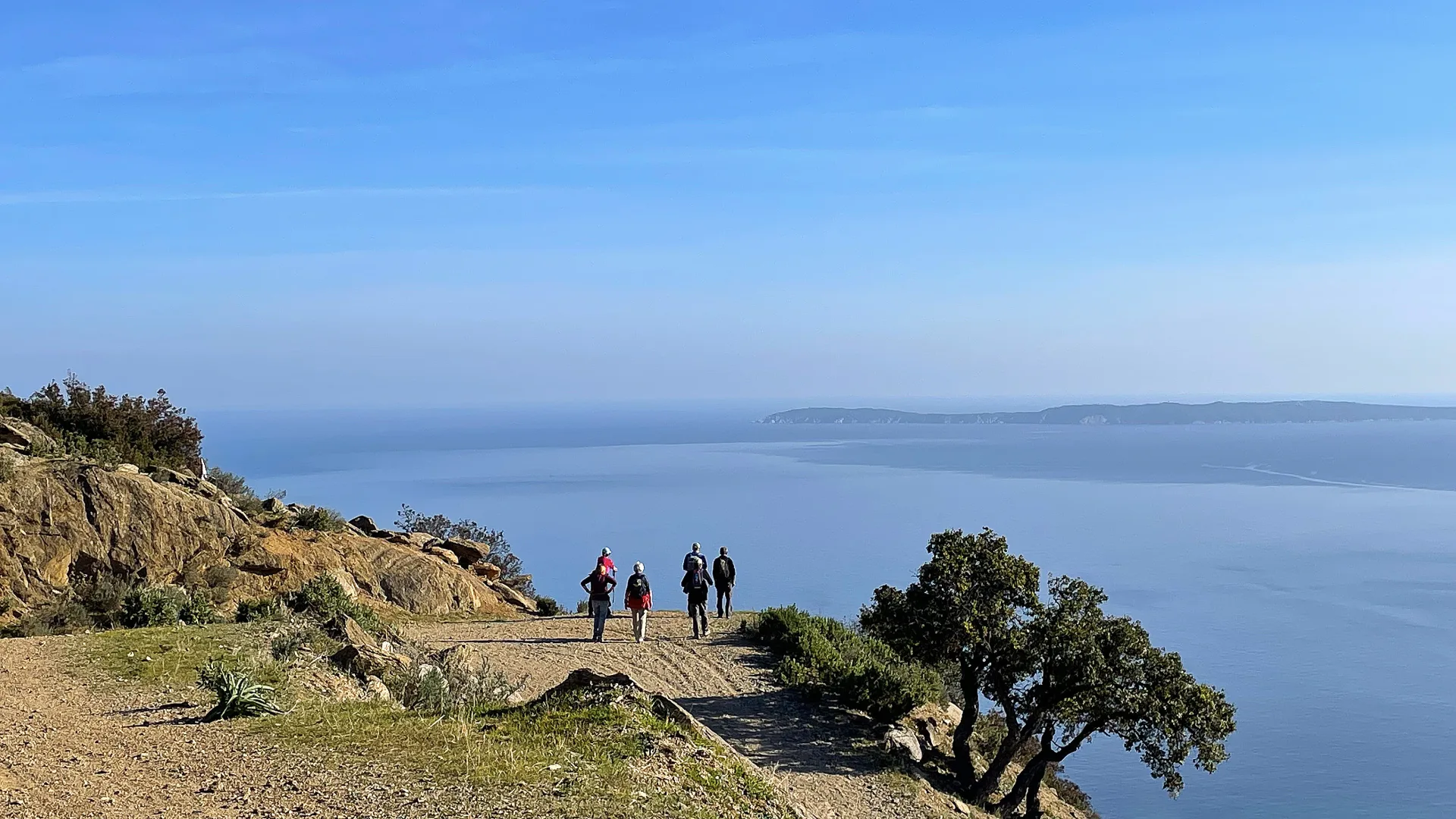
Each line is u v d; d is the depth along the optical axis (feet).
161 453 101.96
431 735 38.60
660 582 489.67
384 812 29.84
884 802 57.31
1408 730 268.41
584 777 34.32
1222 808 202.18
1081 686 61.05
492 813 30.17
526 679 61.52
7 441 85.87
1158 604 444.14
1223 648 361.92
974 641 64.13
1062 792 80.89
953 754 70.38
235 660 51.98
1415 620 420.77
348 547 96.58
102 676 49.24
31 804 29.60
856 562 518.78
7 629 67.51
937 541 68.44
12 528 74.54
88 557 77.30
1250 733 265.54
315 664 51.83
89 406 98.63
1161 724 59.57
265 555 86.94
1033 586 66.23
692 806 33.99
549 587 456.86
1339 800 211.20
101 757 35.22
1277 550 641.81
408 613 92.68
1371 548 654.94
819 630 86.43
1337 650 362.12
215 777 32.94
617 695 43.70
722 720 65.82
